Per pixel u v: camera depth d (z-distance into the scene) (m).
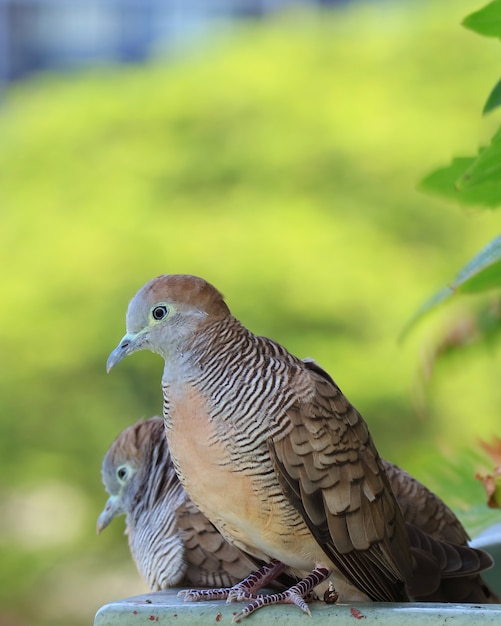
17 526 15.53
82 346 14.88
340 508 3.69
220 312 3.79
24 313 14.98
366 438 3.83
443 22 17.20
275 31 18.17
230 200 15.59
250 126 16.30
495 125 16.17
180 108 16.52
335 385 3.85
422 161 15.91
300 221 15.17
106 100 16.92
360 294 14.58
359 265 14.83
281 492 3.68
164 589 4.47
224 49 17.83
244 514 3.73
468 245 15.34
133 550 4.80
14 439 15.06
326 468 3.67
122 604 3.53
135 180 15.80
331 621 3.36
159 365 14.89
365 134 16.02
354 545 3.73
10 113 18.66
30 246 15.35
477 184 3.49
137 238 15.16
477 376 12.06
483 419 12.45
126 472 4.82
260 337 3.85
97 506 15.25
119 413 14.97
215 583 4.41
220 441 3.65
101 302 14.97
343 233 15.11
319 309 14.46
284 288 14.52
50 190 15.79
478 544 4.54
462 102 16.45
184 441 3.72
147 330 3.78
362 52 17.20
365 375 13.88
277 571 3.89
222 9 25.55
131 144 16.27
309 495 3.67
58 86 17.73
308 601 3.61
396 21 17.66
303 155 15.95
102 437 14.94
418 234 15.45
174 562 4.39
